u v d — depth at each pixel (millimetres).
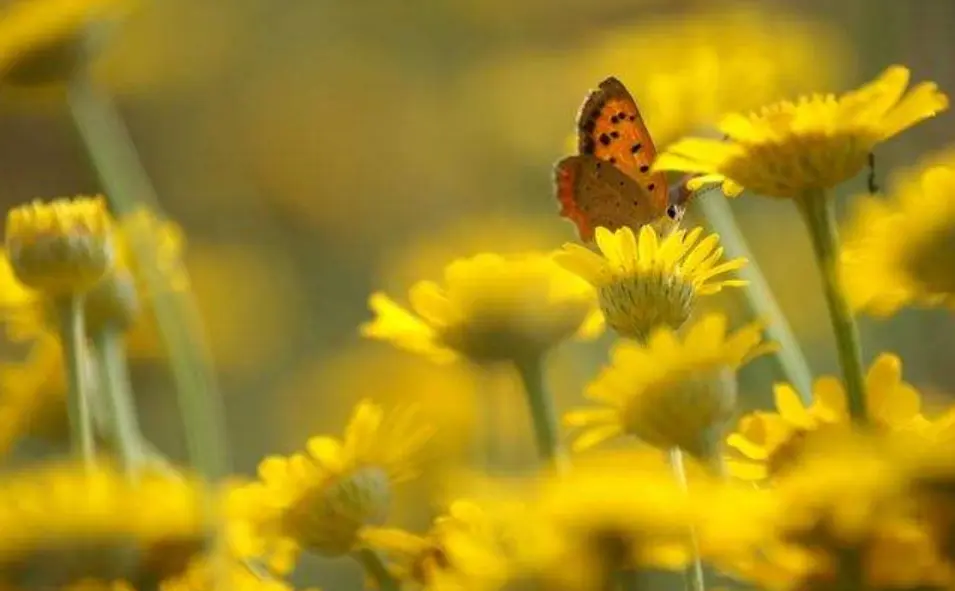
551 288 887
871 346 1319
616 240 859
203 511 848
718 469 833
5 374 983
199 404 917
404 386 1073
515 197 1913
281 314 1745
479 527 817
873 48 1586
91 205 900
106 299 935
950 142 1527
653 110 952
